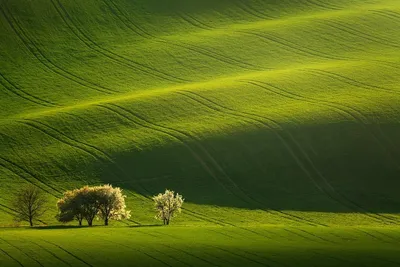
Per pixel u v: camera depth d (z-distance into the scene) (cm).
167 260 13150
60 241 14612
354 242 15388
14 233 15812
